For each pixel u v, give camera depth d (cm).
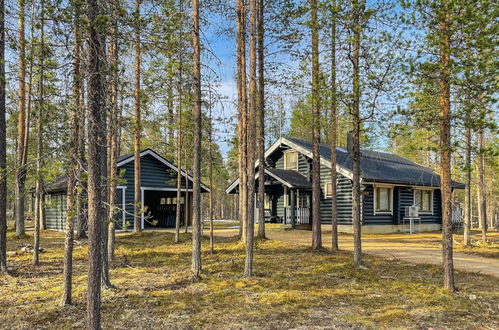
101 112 505
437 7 678
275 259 1046
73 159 582
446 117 724
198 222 858
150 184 2031
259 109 1259
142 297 703
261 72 1147
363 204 1888
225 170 2466
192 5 823
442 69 697
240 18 1181
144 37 522
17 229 1562
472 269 966
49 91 563
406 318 598
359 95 801
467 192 1419
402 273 902
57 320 582
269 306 655
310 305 662
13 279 822
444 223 769
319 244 1164
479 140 1321
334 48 870
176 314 614
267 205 2316
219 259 1055
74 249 1218
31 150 1568
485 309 641
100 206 493
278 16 995
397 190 2036
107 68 498
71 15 454
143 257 1096
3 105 841
